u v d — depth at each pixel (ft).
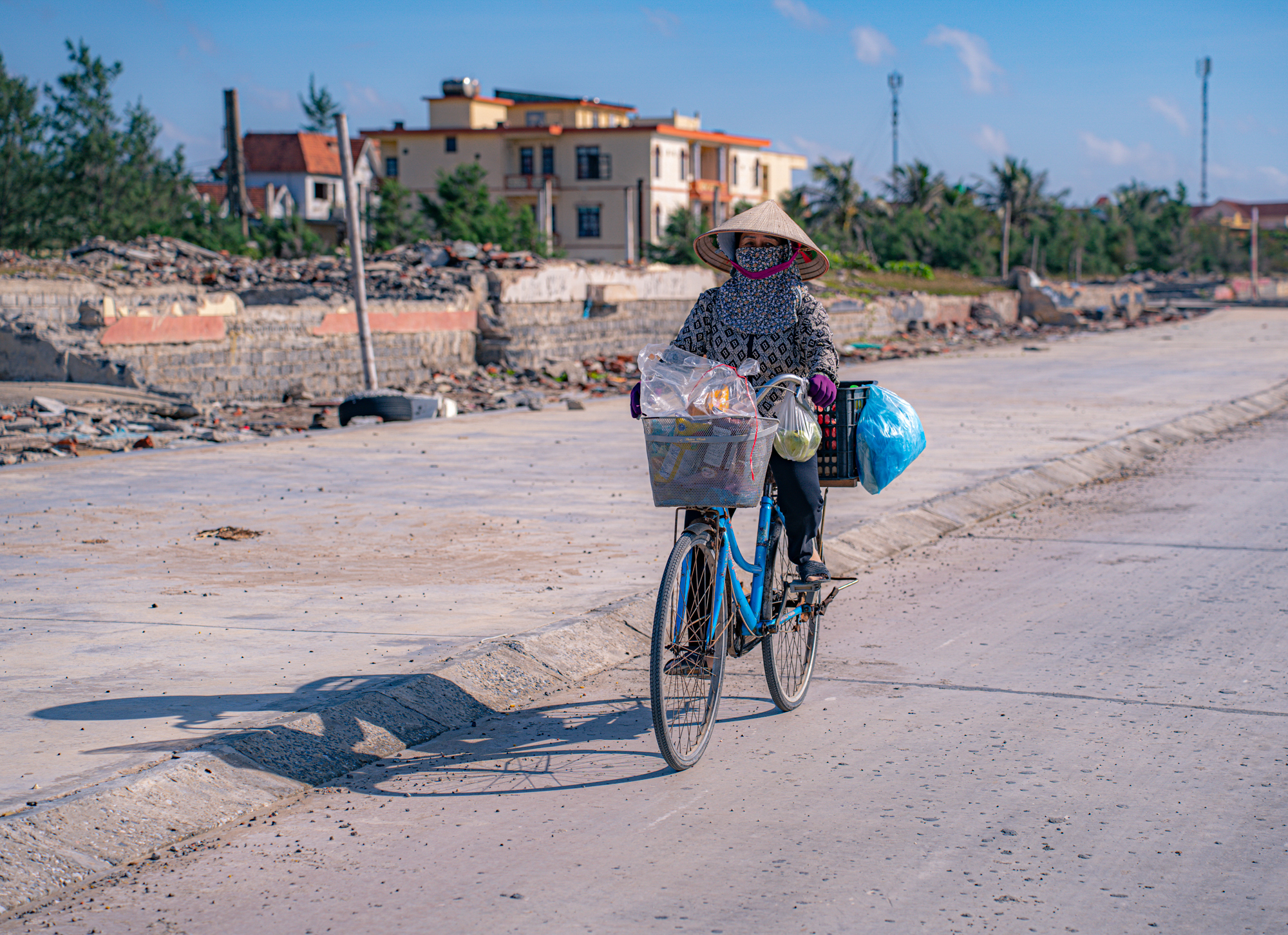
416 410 56.03
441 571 24.99
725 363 16.47
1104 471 41.24
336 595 22.89
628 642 20.88
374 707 16.43
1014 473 37.99
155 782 13.57
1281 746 15.80
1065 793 14.25
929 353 102.99
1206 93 415.03
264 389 69.41
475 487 35.70
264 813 13.80
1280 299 255.91
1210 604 23.48
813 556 16.71
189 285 78.02
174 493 34.32
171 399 59.57
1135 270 342.64
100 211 160.97
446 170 237.04
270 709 16.16
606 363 89.25
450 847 12.86
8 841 12.05
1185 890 11.82
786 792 14.35
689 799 14.17
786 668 17.40
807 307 16.26
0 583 23.66
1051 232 325.01
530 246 189.57
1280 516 32.60
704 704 15.57
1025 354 100.17
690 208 239.91
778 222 16.16
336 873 12.25
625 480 37.11
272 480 36.83
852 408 16.89
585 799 14.19
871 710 17.42
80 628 20.49
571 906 11.51
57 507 32.01
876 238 274.77
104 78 163.94
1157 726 16.60
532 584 23.89
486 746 16.08
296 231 178.60
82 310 60.54
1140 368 83.56
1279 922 11.19
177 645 19.45
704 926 11.12
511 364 85.35
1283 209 566.77
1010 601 23.94
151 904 11.56
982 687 18.44
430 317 81.20
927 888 11.86
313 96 314.14
